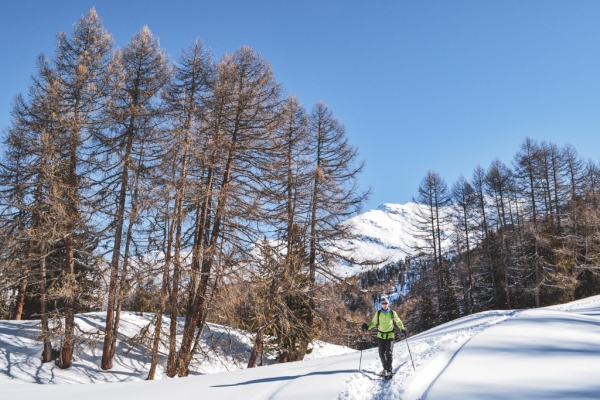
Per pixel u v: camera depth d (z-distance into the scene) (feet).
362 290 56.75
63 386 31.01
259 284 48.49
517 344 27.55
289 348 60.59
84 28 50.62
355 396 19.69
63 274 46.52
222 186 49.96
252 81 52.80
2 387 32.37
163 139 47.85
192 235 47.78
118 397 24.08
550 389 17.25
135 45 50.65
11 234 50.52
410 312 112.88
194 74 51.67
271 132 52.03
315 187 58.44
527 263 102.37
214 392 23.16
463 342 30.53
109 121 48.44
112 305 49.24
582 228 110.63
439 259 110.83
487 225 111.24
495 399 16.42
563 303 95.71
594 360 22.20
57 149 46.96
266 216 50.44
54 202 43.80
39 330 54.90
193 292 46.70
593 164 150.51
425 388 19.79
